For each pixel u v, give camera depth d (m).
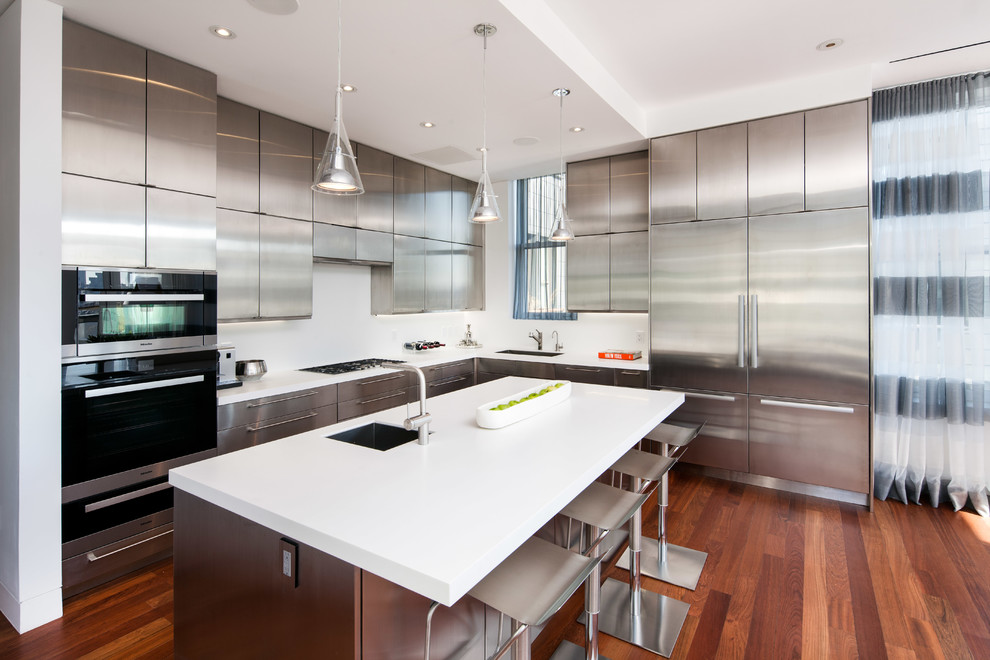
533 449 1.91
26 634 2.17
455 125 3.80
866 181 3.40
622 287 4.68
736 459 3.93
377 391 4.18
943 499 3.60
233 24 2.37
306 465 1.73
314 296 4.31
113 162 2.46
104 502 2.45
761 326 3.79
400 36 2.49
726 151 3.88
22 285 2.14
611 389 3.19
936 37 2.97
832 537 3.07
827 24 2.82
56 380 2.25
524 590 1.38
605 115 3.62
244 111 3.37
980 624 2.23
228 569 1.55
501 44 2.58
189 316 2.79
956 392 3.42
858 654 2.06
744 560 2.81
